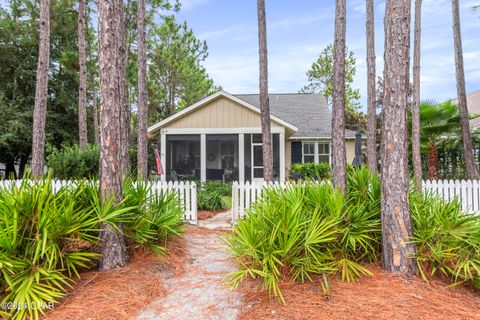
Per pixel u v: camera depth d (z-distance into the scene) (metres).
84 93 14.02
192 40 28.66
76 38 20.39
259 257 3.55
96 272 3.94
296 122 18.66
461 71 10.78
